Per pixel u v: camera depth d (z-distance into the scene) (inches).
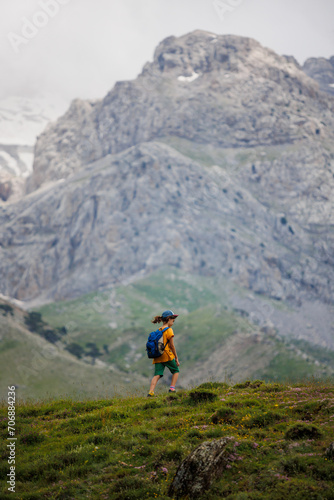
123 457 356.8
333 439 326.6
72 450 380.8
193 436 378.3
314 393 493.0
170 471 320.2
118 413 478.6
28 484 333.7
